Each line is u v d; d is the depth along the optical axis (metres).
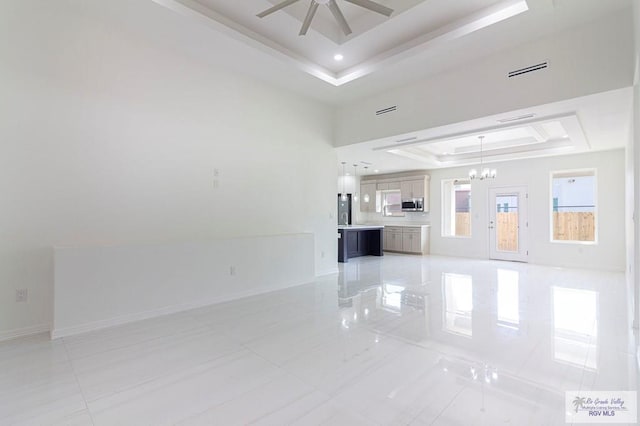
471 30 3.62
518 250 7.93
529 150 7.18
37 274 3.23
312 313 3.89
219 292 4.39
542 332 3.23
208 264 4.29
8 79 3.07
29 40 3.17
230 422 1.85
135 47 3.84
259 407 2.00
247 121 5.00
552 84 3.76
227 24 3.78
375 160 8.02
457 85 4.55
